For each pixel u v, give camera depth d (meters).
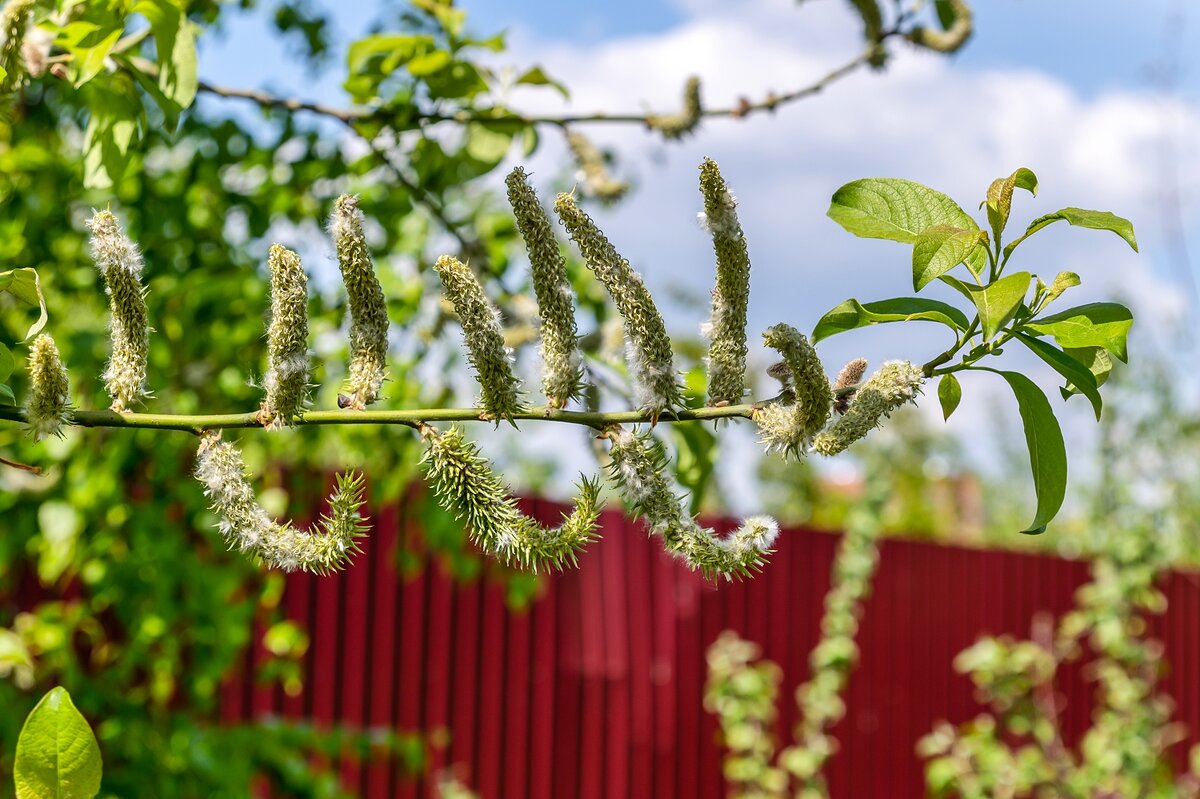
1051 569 10.68
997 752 8.70
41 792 1.27
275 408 1.55
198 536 4.44
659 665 7.77
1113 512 9.85
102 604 3.96
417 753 4.59
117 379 1.59
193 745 3.76
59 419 1.54
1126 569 9.49
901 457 16.67
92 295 4.09
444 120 3.69
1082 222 1.60
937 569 9.81
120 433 3.81
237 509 1.54
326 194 4.42
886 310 1.69
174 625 4.25
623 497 1.58
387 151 3.90
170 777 3.74
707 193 1.61
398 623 6.37
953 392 1.74
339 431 4.54
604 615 7.47
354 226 1.58
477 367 1.55
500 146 3.77
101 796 3.58
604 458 1.60
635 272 1.59
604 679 7.41
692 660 7.97
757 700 7.85
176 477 4.11
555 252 1.58
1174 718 11.36
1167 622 11.40
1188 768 11.37
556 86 3.75
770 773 8.01
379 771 6.26
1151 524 9.52
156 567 3.93
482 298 1.55
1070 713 10.48
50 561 3.68
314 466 4.95
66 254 4.03
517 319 3.64
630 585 7.67
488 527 1.58
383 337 1.61
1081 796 8.85
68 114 3.99
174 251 4.20
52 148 4.21
